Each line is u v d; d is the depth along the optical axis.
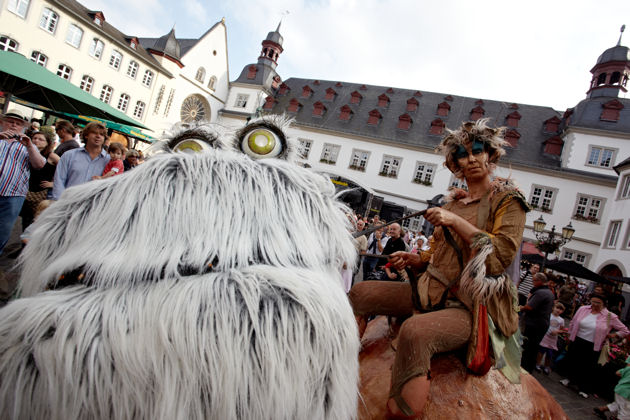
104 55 28.94
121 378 0.55
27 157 3.97
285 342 0.60
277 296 0.63
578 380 6.56
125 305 0.60
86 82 28.31
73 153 3.99
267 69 42.53
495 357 1.42
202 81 39.22
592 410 5.83
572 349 6.77
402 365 1.28
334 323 0.66
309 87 40.88
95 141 4.00
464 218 1.48
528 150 31.72
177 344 0.56
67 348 0.55
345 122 36.69
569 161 29.52
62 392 0.54
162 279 0.63
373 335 1.79
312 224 0.78
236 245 0.68
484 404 1.36
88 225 0.70
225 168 0.76
